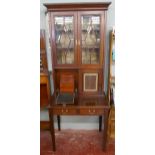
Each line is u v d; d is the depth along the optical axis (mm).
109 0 2361
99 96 2473
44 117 2807
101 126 2785
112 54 2381
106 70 2594
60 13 2199
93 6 2137
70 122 2832
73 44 2334
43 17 2451
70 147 2498
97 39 2318
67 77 2498
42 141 2652
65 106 2219
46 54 2523
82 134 2775
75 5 2129
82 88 2504
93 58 2389
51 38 2285
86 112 2227
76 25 2230
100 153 2369
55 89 2514
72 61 2396
